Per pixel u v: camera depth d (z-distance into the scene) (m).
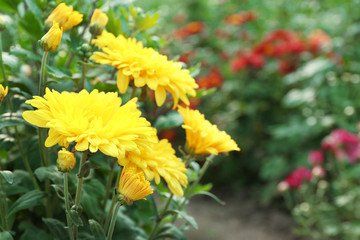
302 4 1.58
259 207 1.22
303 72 1.22
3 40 0.53
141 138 0.40
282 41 1.38
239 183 1.35
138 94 0.55
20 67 0.59
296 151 1.22
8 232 0.43
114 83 0.49
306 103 1.25
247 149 1.35
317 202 1.09
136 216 0.57
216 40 1.63
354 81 1.22
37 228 0.49
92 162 0.48
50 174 0.46
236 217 1.17
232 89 1.36
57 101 0.39
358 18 1.35
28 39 0.57
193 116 0.46
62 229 0.46
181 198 0.54
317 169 0.96
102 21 0.47
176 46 1.47
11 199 0.51
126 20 0.55
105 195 0.50
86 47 0.46
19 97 0.51
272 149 1.26
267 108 1.36
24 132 0.54
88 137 0.37
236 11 1.75
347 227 0.97
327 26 1.42
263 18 1.65
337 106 1.19
